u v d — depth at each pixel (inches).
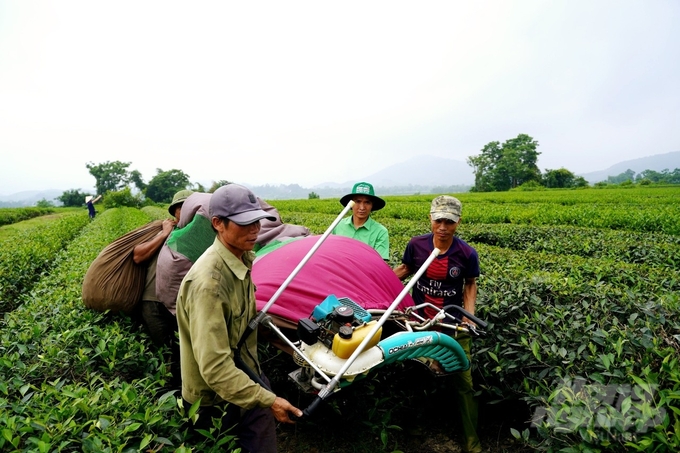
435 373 117.4
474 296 146.0
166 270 141.1
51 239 493.4
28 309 161.0
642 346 106.8
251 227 87.1
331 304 101.2
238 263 89.7
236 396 83.5
